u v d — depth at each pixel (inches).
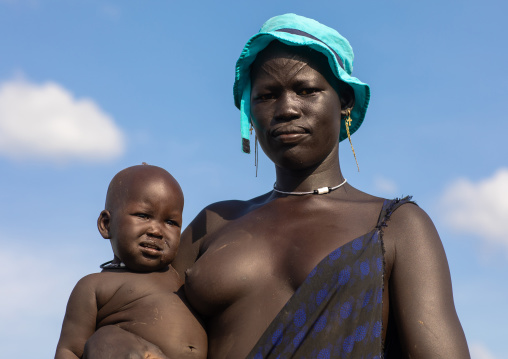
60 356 175.6
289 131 178.7
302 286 162.6
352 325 160.7
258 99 183.6
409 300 163.8
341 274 162.4
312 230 173.6
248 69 189.2
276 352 160.6
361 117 193.0
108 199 184.9
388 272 167.6
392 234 169.3
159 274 182.9
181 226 185.5
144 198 180.4
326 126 180.4
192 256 190.5
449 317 161.8
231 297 169.3
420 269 165.6
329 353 159.2
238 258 172.1
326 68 181.9
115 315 176.6
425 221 171.5
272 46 183.0
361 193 187.2
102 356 161.5
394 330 169.3
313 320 161.0
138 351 162.7
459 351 158.6
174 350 169.8
